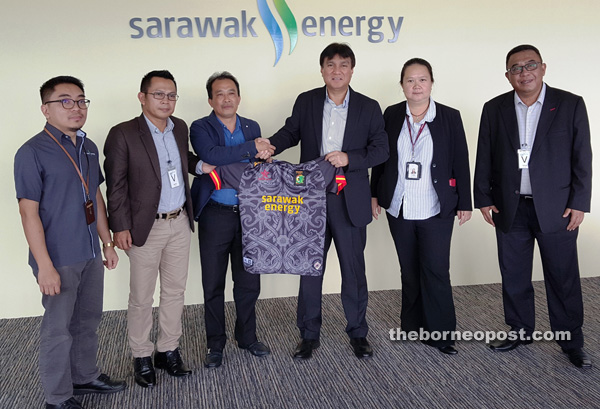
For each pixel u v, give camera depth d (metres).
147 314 2.55
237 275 2.80
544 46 3.77
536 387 2.46
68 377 2.24
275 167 2.57
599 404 2.30
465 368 2.65
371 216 2.75
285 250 2.60
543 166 2.61
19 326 3.33
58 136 2.12
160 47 3.38
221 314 2.78
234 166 2.57
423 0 3.61
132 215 2.40
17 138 3.31
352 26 3.55
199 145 2.58
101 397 2.44
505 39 3.72
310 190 2.57
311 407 2.33
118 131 2.36
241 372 2.66
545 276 2.76
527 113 2.65
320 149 2.72
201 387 2.52
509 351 2.83
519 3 3.70
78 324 2.38
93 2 3.29
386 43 3.60
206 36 3.42
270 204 2.58
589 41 3.80
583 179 2.57
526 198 2.71
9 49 3.24
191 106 3.47
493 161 2.81
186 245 2.61
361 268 2.84
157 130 2.44
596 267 4.05
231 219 2.67
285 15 3.47
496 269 3.98
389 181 2.82
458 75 3.71
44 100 2.10
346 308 2.85
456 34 3.67
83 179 2.21
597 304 3.47
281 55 3.51
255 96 3.53
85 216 2.20
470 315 3.36
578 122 2.57
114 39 3.34
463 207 2.80
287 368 2.70
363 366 2.70
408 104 2.75
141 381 2.53
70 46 3.30
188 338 3.09
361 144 2.69
